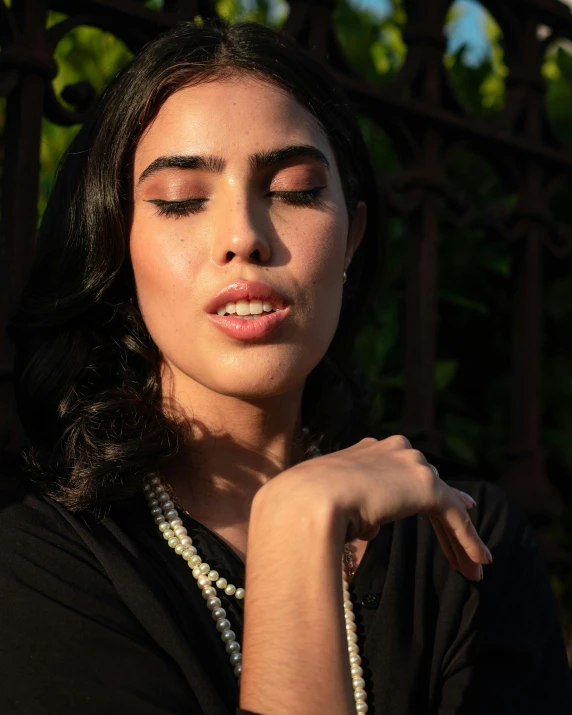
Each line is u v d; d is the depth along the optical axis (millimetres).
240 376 1380
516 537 1691
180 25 1560
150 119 1454
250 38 1500
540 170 2449
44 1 1769
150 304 1453
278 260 1394
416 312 2195
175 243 1411
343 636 1167
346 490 1237
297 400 1553
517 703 1488
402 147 2240
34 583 1297
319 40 2064
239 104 1426
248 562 1221
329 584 1178
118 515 1449
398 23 2943
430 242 2209
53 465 1471
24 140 1747
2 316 1742
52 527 1367
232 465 1522
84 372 1577
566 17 2512
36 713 1205
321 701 1123
